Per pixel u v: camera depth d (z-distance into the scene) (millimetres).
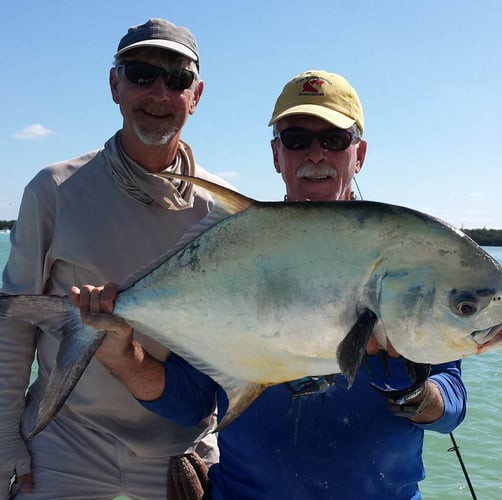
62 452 1326
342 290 875
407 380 990
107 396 1293
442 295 863
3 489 1312
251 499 1003
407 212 877
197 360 954
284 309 893
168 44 1259
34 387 1367
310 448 978
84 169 1313
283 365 911
